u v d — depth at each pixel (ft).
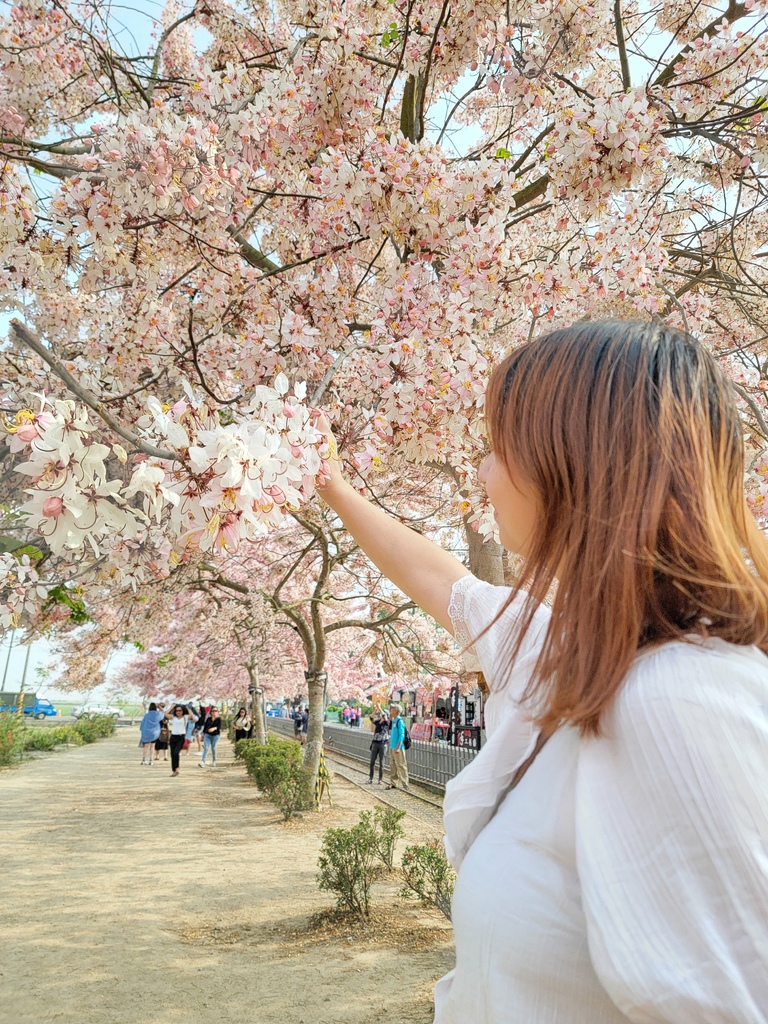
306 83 12.26
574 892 2.13
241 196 11.81
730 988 1.64
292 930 18.78
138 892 22.17
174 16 21.26
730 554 2.15
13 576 10.07
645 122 9.90
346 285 14.12
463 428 9.84
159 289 14.67
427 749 51.90
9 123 14.51
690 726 1.83
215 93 10.94
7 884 22.81
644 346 2.46
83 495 4.35
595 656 2.14
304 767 38.04
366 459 9.06
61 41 15.72
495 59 13.41
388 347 9.64
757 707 1.89
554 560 2.48
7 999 14.24
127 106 15.23
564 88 15.14
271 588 41.96
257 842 29.94
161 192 9.73
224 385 13.89
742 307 14.70
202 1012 13.82
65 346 15.87
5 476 12.06
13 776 53.01
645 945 1.76
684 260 18.21
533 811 2.30
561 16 14.08
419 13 13.56
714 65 13.14
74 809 38.34
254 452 4.44
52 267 10.39
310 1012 13.83
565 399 2.51
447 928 18.78
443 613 4.07
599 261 12.14
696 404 2.35
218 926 19.03
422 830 33.14
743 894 1.70
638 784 1.89
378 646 43.11
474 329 11.91
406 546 4.51
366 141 11.18
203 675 72.69
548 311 11.82
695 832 1.76
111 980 15.30
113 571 8.70
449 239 11.19
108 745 94.99
